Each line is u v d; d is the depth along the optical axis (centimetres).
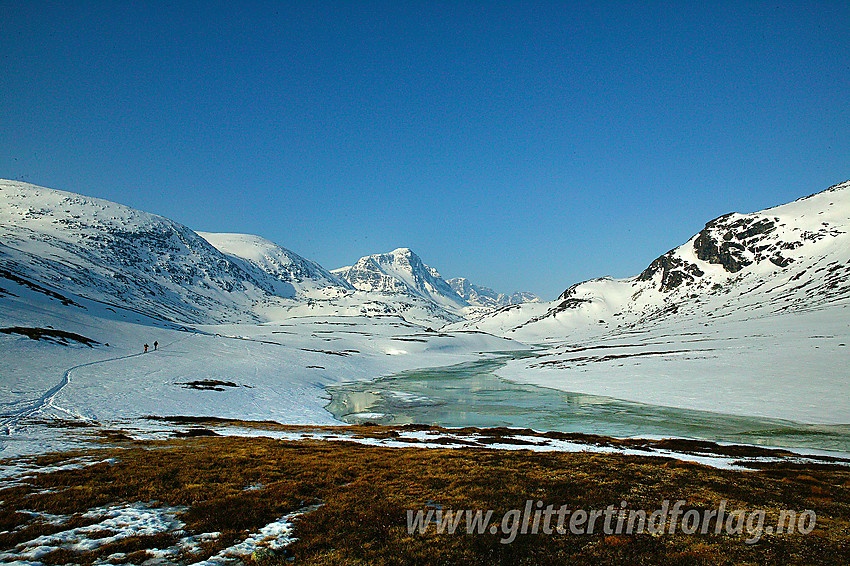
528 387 8581
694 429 4612
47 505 1546
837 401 5369
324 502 1752
